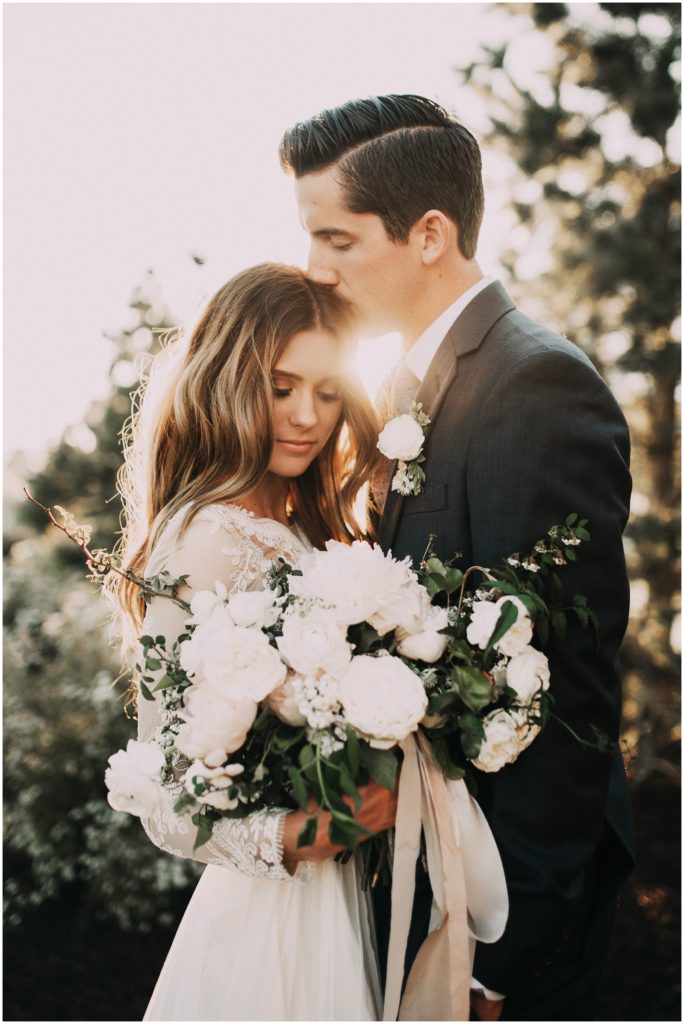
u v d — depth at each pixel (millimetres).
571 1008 1668
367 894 1770
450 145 1854
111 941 4199
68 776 4504
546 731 1581
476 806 1585
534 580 1570
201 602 1536
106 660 4949
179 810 1448
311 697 1392
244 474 1851
